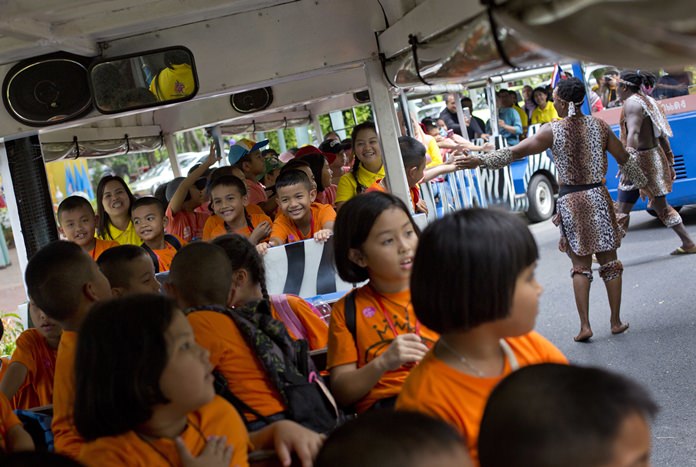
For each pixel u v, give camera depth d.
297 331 4.23
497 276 2.47
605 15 2.53
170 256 6.77
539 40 2.90
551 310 8.73
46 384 4.64
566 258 11.27
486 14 3.42
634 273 9.36
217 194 6.83
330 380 3.49
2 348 9.27
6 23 4.89
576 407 1.87
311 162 8.50
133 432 2.56
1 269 23.55
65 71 5.91
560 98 7.12
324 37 5.91
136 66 5.89
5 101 5.94
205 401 2.55
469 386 2.58
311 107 15.63
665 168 9.63
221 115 11.58
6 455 2.11
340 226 3.45
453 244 2.49
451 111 14.79
